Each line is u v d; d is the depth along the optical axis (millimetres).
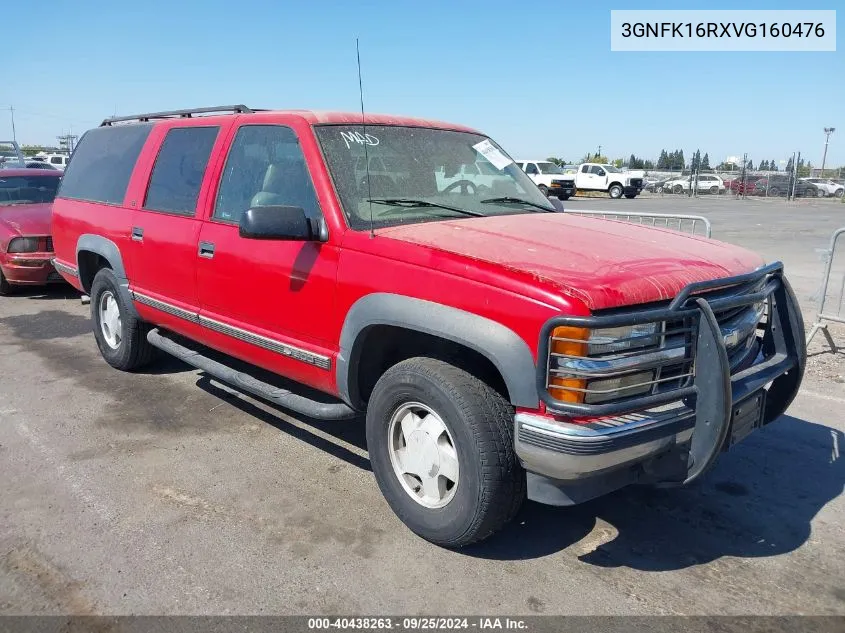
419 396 3318
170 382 5832
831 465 4438
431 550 3438
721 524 3736
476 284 3078
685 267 3246
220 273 4418
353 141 4082
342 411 3859
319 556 3377
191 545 3457
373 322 3441
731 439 3295
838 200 39562
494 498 3121
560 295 2844
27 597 3051
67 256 6504
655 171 52312
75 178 6559
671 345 3041
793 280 10727
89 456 4438
